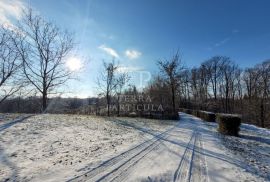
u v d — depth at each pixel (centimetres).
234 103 6366
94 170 614
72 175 566
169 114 3048
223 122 1669
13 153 714
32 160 668
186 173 630
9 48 2581
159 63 3381
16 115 1550
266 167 772
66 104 3481
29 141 878
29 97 2428
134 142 1051
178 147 984
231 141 1312
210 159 800
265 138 1606
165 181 564
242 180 598
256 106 4612
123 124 1777
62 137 1014
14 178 523
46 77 2462
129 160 730
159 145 1006
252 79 5772
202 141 1186
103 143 981
